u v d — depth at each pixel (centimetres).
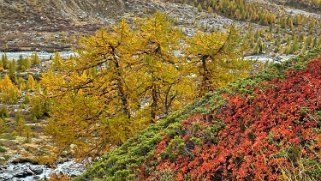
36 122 3984
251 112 895
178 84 1772
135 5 12494
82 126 1666
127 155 1016
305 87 898
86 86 1736
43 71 6625
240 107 948
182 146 872
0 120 3469
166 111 1814
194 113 1034
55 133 1667
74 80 1734
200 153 827
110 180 915
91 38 1658
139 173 898
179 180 765
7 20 9756
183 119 1055
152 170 877
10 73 6188
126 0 12538
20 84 5641
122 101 1727
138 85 1722
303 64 1120
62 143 1738
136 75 1712
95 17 11281
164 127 1153
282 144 704
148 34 1728
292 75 1063
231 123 880
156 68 1675
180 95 1842
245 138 791
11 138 3152
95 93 1727
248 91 1011
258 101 934
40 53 8231
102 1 12106
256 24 12781
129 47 1686
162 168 839
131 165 934
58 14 10594
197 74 1811
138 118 1722
